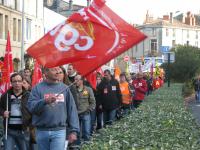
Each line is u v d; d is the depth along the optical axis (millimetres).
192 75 57625
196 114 25312
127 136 9016
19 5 58000
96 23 8312
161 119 12258
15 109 10094
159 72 46719
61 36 8461
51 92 8328
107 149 7512
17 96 10125
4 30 53469
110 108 17594
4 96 10188
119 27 8227
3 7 52906
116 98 17750
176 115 13547
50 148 8383
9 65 11453
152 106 17266
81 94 14742
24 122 9953
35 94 8359
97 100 17594
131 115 13375
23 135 10156
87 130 14812
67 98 8469
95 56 8359
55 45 8477
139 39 8164
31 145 10523
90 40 8359
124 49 8234
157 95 26156
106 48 8305
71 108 8461
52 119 8289
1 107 10211
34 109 8242
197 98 42062
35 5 64375
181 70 57438
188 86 45500
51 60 8484
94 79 16266
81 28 8391
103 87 17578
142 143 8266
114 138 8820
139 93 24359
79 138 13500
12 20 56031
